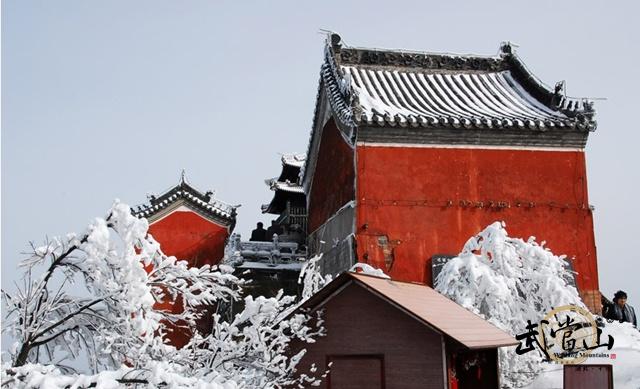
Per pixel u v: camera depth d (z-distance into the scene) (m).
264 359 10.29
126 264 8.96
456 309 13.16
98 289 9.46
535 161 27.77
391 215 26.36
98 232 8.80
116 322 9.38
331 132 31.75
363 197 26.34
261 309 10.27
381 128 26.70
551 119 28.06
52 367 7.83
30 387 7.52
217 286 10.39
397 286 12.64
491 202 27.06
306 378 10.78
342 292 11.58
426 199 26.70
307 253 36.84
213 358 10.10
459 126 26.89
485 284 18.03
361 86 31.05
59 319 9.68
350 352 11.31
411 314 10.88
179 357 9.73
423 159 27.03
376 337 11.20
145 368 7.87
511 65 33.59
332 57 31.88
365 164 26.66
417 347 10.90
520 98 31.42
